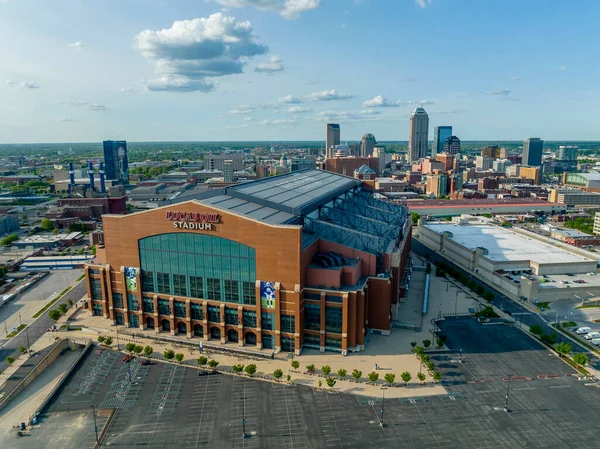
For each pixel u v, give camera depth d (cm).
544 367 11444
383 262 13275
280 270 11606
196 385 10681
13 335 13500
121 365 11625
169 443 8731
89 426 9269
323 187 18025
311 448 8575
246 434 8956
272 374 11088
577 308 15238
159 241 12712
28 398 10338
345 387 10538
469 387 10544
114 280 13512
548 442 8738
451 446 8631
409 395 10244
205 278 12450
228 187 14288
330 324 11994
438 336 12694
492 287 17512
